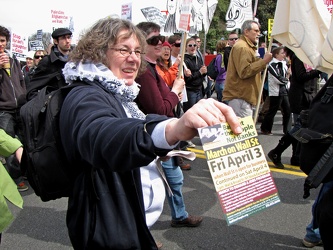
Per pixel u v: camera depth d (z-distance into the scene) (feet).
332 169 6.18
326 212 6.11
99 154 3.24
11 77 14.79
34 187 4.70
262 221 11.14
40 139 4.51
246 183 3.11
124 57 4.57
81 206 4.18
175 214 10.58
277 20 10.37
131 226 4.11
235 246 9.73
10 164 7.71
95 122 3.36
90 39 4.45
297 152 16.43
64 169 4.36
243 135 3.14
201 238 10.18
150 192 4.97
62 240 10.41
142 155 2.96
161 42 8.73
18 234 10.75
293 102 16.42
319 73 15.34
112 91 4.37
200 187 14.24
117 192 4.13
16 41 24.12
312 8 9.20
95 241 4.04
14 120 14.74
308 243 9.58
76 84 4.29
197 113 2.89
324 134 6.21
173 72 12.99
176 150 5.30
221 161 2.99
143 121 3.18
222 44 26.61
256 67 13.57
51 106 4.36
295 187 14.02
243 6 23.02
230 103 15.29
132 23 4.74
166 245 9.84
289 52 16.44
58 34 12.89
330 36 7.87
